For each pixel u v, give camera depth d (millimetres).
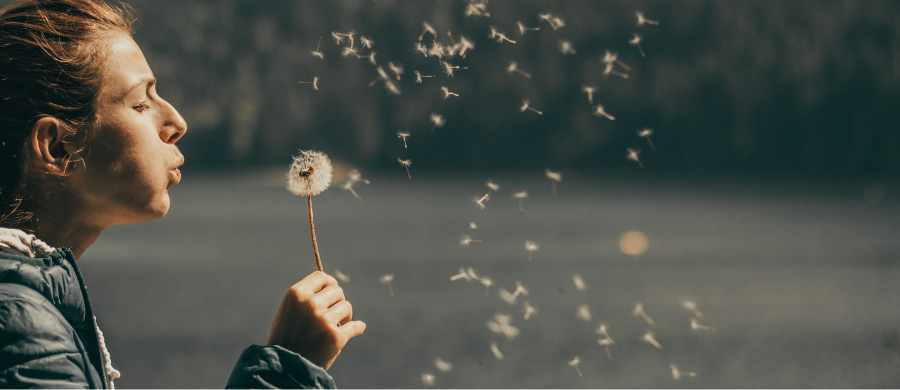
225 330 26828
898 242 52531
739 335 27344
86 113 1148
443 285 37625
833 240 54094
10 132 1120
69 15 1186
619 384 20844
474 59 118750
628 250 49938
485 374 21859
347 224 66062
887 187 104500
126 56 1215
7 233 1083
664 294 35250
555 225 64438
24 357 973
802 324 29031
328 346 1275
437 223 66312
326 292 1322
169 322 28094
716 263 44719
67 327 1072
